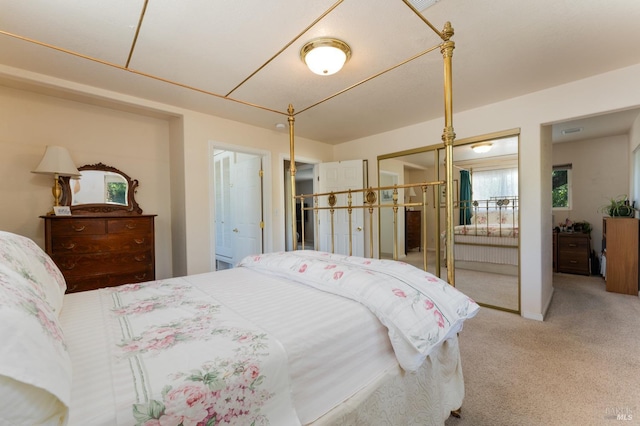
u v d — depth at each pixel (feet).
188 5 4.96
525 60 6.94
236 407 2.33
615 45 6.32
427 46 6.29
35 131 8.27
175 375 2.27
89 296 4.50
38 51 6.27
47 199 8.46
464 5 5.02
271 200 12.41
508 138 9.55
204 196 10.32
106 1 4.83
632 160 12.47
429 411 4.14
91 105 9.20
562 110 8.39
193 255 10.03
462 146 10.64
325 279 4.68
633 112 10.89
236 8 5.05
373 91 8.54
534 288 9.11
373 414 3.39
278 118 10.86
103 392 2.06
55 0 4.78
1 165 7.81
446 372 4.58
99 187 9.30
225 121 10.89
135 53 6.43
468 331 8.20
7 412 1.62
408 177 12.17
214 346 2.74
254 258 6.75
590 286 12.24
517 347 7.19
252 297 4.36
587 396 5.28
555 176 15.75
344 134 13.24
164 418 2.00
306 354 2.89
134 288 4.98
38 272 3.38
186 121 9.92
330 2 4.93
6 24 5.37
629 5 5.04
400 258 12.37
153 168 10.56
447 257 5.15
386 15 5.27
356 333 3.42
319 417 2.90
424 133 11.50
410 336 3.51
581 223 14.67
